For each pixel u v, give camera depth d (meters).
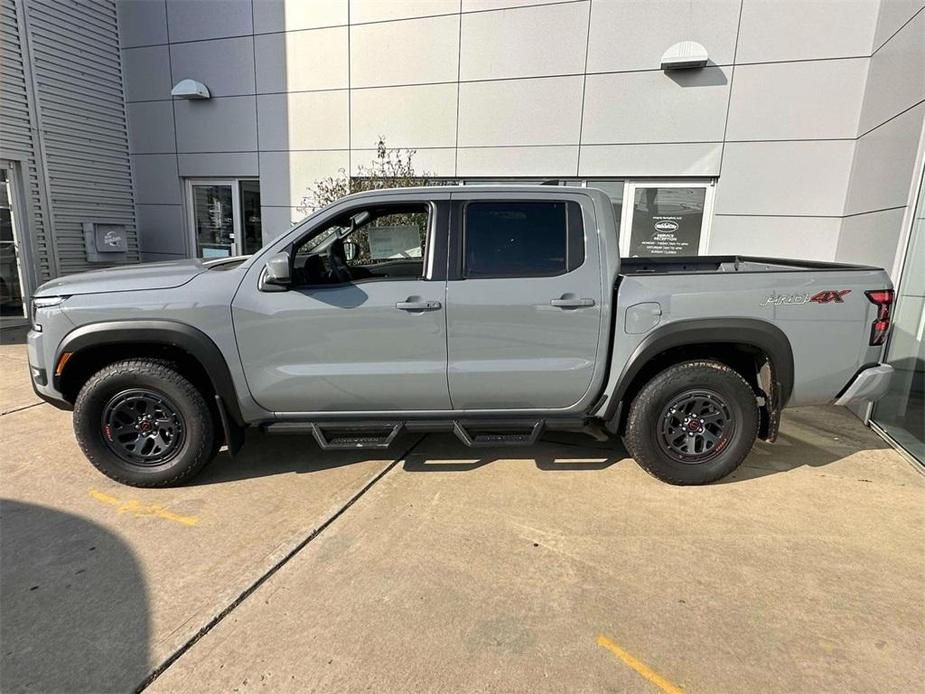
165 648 2.22
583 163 7.00
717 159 6.54
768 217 6.48
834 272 3.43
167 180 9.16
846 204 6.12
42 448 4.11
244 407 3.46
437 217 3.43
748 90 6.31
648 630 2.34
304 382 3.42
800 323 3.39
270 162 8.39
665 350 3.51
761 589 2.61
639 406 3.51
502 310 3.36
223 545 2.92
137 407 3.47
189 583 2.61
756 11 6.13
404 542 2.96
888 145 5.16
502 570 2.73
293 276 3.36
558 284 3.39
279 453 4.12
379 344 3.39
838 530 3.12
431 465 3.92
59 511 3.24
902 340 4.62
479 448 4.22
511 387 3.49
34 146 8.03
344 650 2.22
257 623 2.36
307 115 8.05
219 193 8.98
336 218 3.43
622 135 6.80
